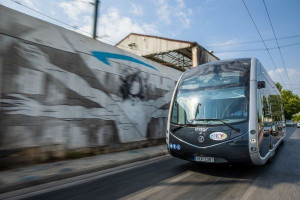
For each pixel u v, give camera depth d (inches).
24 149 217.5
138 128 366.3
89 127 283.9
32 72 225.3
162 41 792.9
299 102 2132.1
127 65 349.4
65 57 258.1
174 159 291.4
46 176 183.6
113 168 238.7
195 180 189.5
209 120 202.5
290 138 613.9
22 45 218.5
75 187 173.2
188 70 261.3
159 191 162.6
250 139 185.5
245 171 218.1
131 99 354.3
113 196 153.2
